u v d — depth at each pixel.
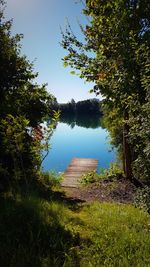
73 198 11.35
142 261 5.28
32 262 4.96
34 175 12.02
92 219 7.55
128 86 9.14
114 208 9.09
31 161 10.98
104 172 16.89
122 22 9.82
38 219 6.28
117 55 10.18
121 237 6.22
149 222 7.67
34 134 11.05
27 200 7.36
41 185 12.07
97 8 10.98
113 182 14.44
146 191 6.85
